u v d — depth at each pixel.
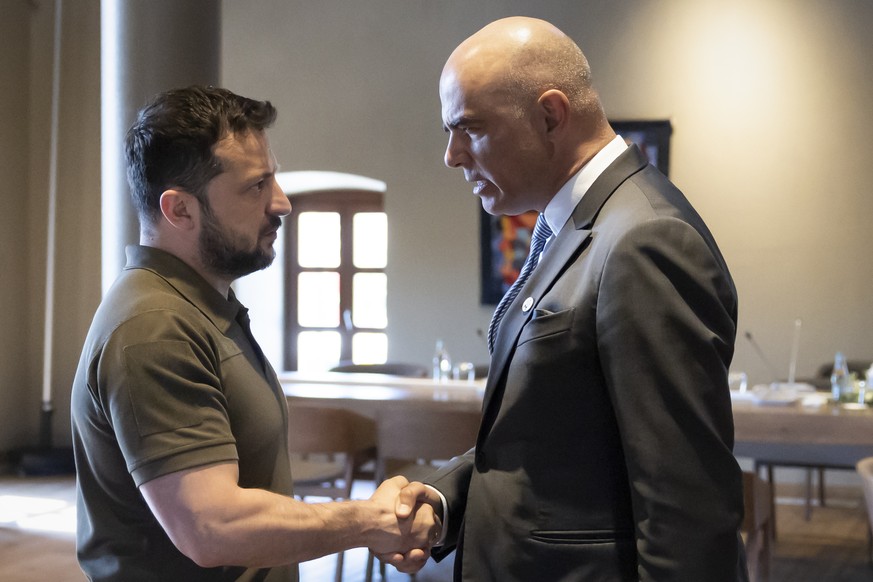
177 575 1.67
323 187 8.48
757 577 4.04
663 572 1.53
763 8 7.05
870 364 6.40
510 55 1.77
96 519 1.69
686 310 1.56
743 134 7.09
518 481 1.73
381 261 8.53
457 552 1.86
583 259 1.71
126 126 4.67
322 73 7.94
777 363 7.03
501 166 1.80
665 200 1.69
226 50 8.11
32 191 8.37
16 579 4.93
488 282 7.61
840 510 6.62
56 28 8.23
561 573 1.69
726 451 1.56
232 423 1.72
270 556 1.59
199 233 1.72
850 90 6.90
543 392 1.69
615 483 1.68
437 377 6.42
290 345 8.72
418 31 7.76
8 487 7.32
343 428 4.41
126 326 1.60
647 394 1.55
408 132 7.79
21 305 8.30
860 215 6.89
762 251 7.05
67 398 8.27
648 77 7.25
